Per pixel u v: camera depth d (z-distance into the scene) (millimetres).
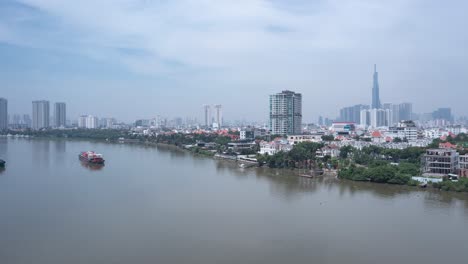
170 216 126688
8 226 115688
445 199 154125
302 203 146875
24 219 122688
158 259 91750
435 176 192875
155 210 134000
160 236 107312
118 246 99688
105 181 190625
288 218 125562
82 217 125000
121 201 146875
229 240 104625
